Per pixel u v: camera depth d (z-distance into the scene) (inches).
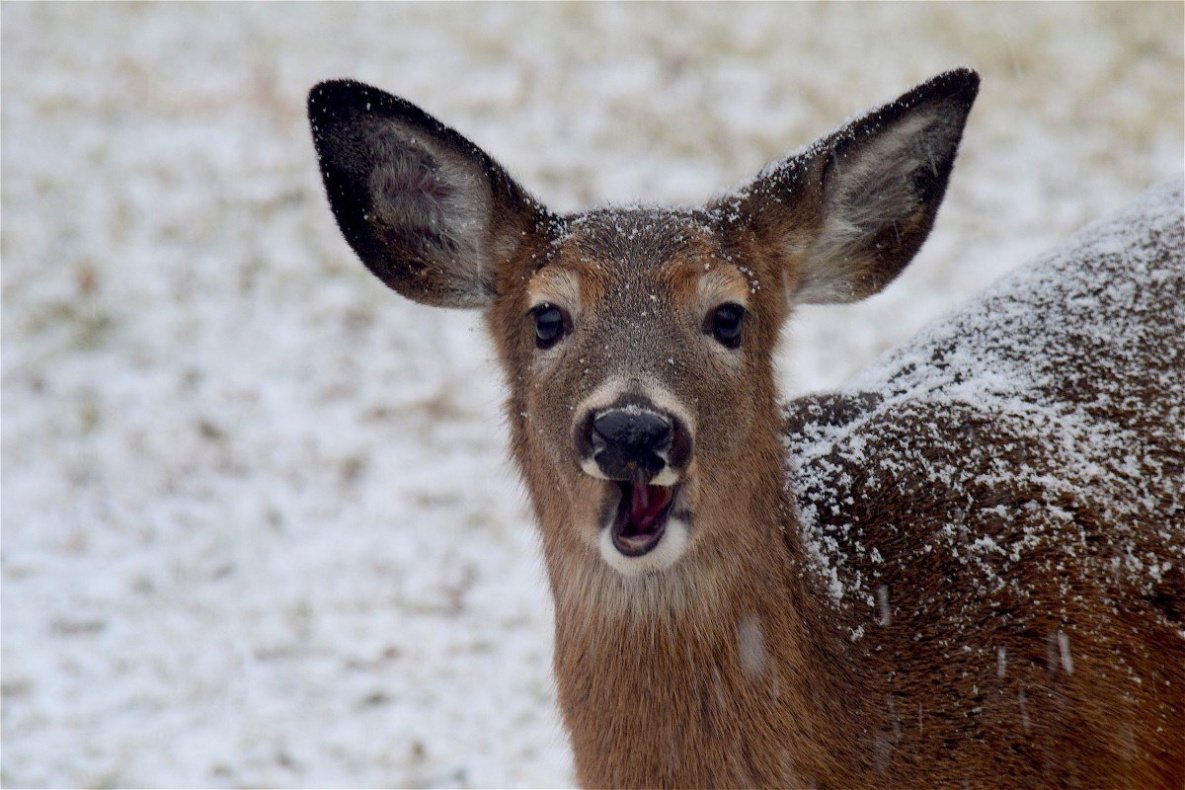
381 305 741.3
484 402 656.4
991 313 348.5
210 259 780.0
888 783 294.7
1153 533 308.0
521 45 1064.2
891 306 736.3
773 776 287.1
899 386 346.0
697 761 287.4
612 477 261.1
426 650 493.0
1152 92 977.5
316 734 453.4
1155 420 317.4
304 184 866.1
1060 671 297.9
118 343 698.8
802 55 1047.6
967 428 325.4
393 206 328.5
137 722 458.6
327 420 641.6
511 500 582.6
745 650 286.2
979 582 306.3
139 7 1131.3
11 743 445.7
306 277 765.3
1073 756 296.8
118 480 593.6
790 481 314.5
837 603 304.7
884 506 319.0
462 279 331.0
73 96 977.5
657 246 292.4
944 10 1116.5
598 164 893.8
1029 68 1015.0
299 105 965.8
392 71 1022.4
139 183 863.7
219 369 679.7
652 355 277.3
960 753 296.0
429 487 591.5
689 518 277.0
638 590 286.2
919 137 327.0
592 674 292.2
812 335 705.6
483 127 940.6
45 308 722.8
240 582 531.2
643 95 987.3
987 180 874.1
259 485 592.7
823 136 323.9
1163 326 325.1
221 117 953.5
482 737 451.2
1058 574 305.6
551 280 294.5
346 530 563.5
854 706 295.3
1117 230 344.8
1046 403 326.0
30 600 518.3
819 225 326.0
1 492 583.2
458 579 532.1
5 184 856.9
